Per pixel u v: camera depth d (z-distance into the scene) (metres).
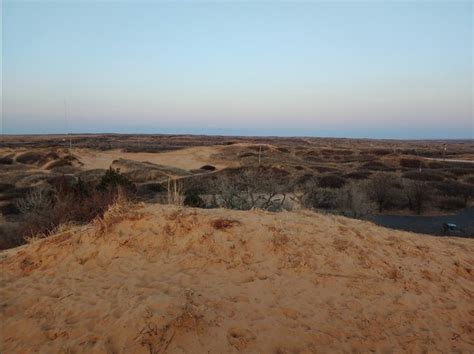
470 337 4.48
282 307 4.32
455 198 27.56
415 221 23.36
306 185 25.94
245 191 15.83
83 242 5.56
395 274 5.35
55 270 5.13
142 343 3.46
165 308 3.89
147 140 104.31
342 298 4.67
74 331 3.76
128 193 14.68
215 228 5.67
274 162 45.91
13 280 4.96
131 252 5.31
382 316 4.48
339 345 3.92
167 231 5.61
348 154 56.25
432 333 4.38
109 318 3.88
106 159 47.28
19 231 11.71
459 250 6.82
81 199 12.75
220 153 53.88
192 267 5.00
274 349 3.71
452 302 5.08
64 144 73.94
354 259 5.50
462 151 78.50
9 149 46.62
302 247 5.52
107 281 4.74
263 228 5.81
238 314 4.09
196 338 3.60
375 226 7.24
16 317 4.06
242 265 5.05
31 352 3.52
